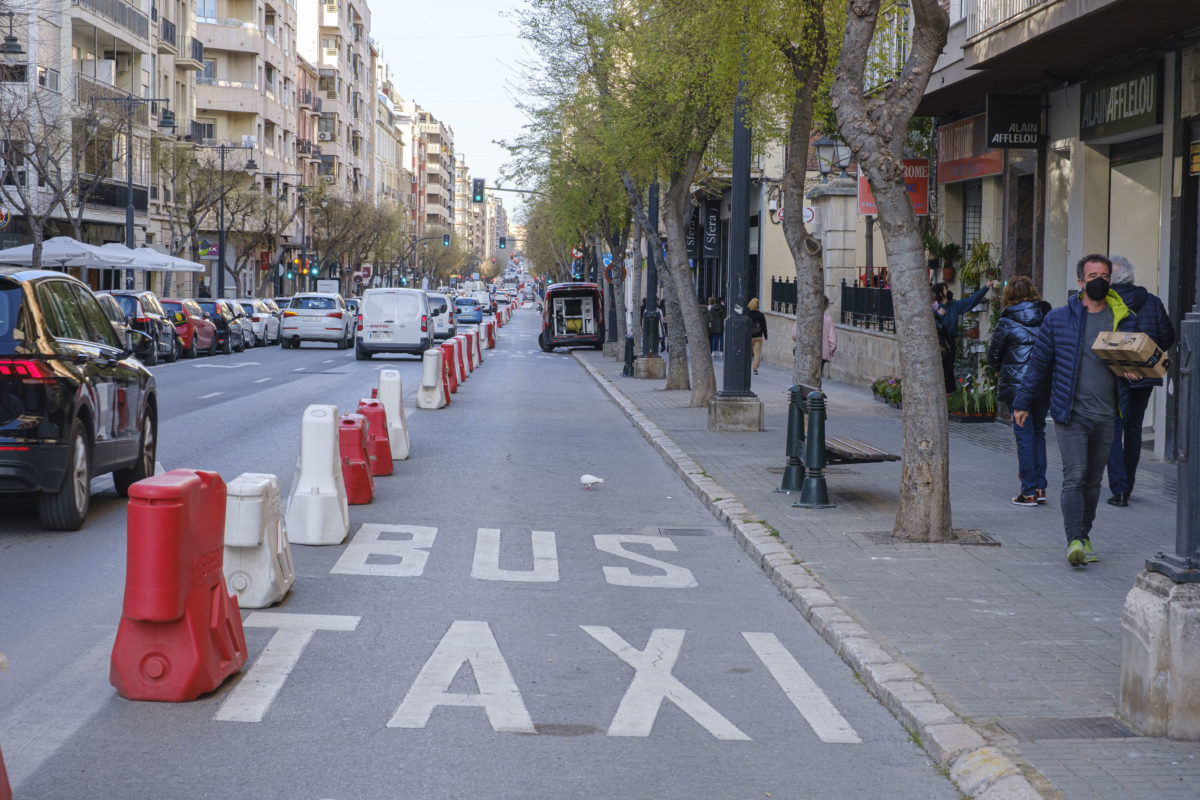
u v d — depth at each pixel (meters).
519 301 197.75
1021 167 20.09
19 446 9.60
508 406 23.78
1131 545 9.54
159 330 35.53
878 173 9.55
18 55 43.44
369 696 6.01
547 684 6.28
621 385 28.52
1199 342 5.29
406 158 183.12
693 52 18.72
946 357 17.98
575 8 22.86
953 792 4.94
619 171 25.91
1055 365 8.75
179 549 5.79
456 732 5.52
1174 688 5.26
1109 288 8.59
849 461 11.31
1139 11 13.61
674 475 14.36
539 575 8.91
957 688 6.02
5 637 6.90
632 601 8.18
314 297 48.16
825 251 34.91
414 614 7.66
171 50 62.59
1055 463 14.52
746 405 18.12
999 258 21.11
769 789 4.94
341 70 113.81
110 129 46.41
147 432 12.20
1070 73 17.92
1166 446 14.50
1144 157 16.77
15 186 43.53
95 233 54.53
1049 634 7.04
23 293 10.00
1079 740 5.27
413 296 39.00
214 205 67.81
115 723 5.54
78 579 8.37
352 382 28.53
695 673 6.55
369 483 11.94
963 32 18.38
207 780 4.88
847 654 6.76
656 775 5.06
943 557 9.14
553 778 5.00
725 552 9.93
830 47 15.04
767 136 21.05
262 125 84.56
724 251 52.50
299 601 7.92
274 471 13.68
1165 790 4.70
